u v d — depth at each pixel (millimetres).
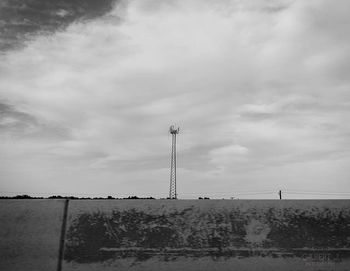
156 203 4434
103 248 4184
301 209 4430
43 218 4293
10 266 4094
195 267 4121
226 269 4117
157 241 4227
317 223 4348
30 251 4156
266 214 4391
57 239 4207
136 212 4383
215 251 4180
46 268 4094
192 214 4375
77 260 4129
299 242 4246
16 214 4293
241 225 4320
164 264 4129
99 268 4098
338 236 4285
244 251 4188
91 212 4367
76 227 4277
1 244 4172
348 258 4199
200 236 4254
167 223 4320
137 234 4262
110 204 4422
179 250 4188
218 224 4320
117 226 4297
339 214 4402
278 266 4141
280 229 4305
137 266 4117
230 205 4441
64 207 4367
